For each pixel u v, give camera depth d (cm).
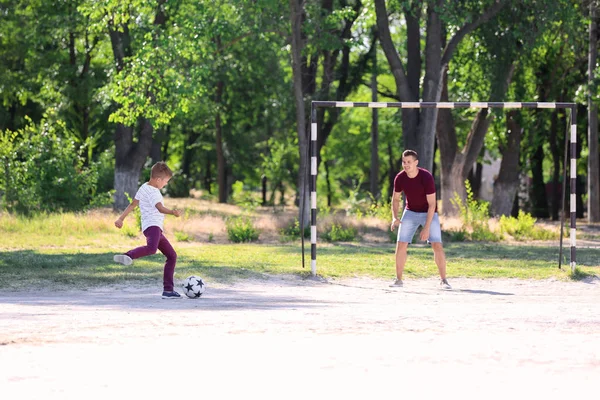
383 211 4672
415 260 2847
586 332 1159
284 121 8475
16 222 4041
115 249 3275
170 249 1742
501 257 3022
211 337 1091
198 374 863
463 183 5662
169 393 784
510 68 5059
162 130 6812
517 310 1473
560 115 7331
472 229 4322
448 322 1254
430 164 4538
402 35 7706
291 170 9344
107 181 7156
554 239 4328
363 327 1189
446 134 5653
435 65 4500
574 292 2053
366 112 9925
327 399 764
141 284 2042
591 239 4334
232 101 7919
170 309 1454
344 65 6284
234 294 1872
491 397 771
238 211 6334
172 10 4866
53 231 3919
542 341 1066
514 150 6216
